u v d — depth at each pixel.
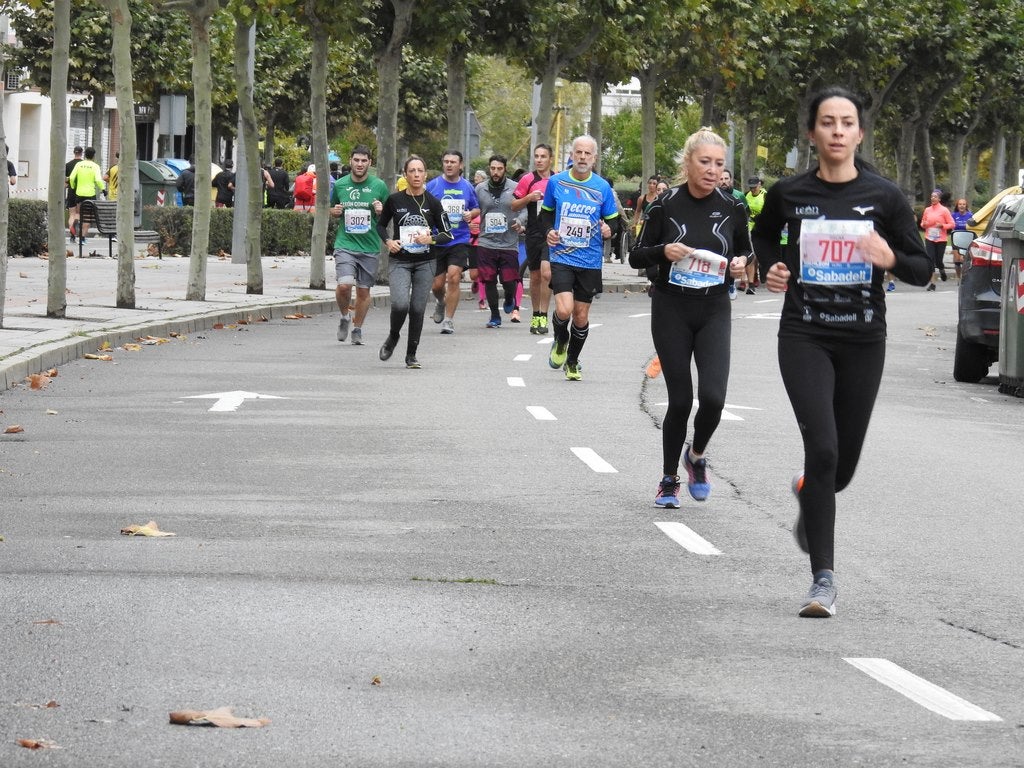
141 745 8.62
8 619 11.28
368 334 36.69
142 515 15.36
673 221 16.20
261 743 8.71
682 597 12.43
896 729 9.16
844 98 12.05
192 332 36.06
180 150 123.44
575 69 70.44
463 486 17.38
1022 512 16.64
